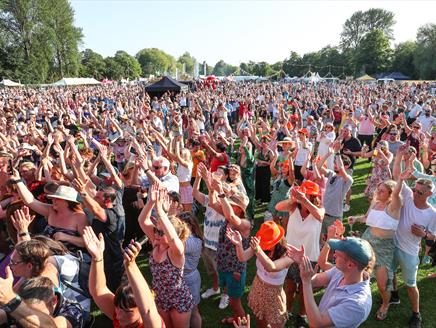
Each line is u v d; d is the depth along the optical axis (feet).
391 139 30.04
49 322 8.23
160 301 11.73
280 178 22.04
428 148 28.99
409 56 281.13
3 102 89.25
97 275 9.70
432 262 20.07
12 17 236.02
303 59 384.06
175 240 11.14
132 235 19.84
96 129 40.50
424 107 51.57
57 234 13.51
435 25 244.83
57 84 208.74
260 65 395.75
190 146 30.66
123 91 130.52
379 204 15.11
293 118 45.01
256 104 80.74
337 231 12.03
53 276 10.52
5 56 234.38
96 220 14.64
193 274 13.01
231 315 15.96
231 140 33.01
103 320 15.79
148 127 37.83
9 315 8.34
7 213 14.98
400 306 16.44
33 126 38.88
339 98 79.66
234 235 12.55
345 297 9.41
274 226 12.40
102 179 21.08
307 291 9.35
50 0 247.09
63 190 14.06
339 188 18.84
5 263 13.09
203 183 29.91
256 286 12.81
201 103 77.15
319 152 31.94
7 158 18.86
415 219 14.29
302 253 9.64
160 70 492.95
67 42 265.34
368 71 306.76
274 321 12.37
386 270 14.58
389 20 353.31
